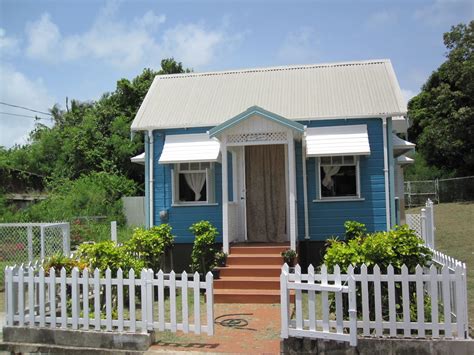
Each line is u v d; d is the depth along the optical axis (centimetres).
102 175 2822
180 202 1479
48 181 3059
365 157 1400
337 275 729
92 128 3197
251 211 1445
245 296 1131
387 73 1605
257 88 1642
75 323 821
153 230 1320
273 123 1264
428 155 3875
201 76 1788
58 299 886
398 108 1391
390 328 730
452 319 783
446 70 3534
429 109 3800
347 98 1480
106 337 793
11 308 855
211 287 791
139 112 1575
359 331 755
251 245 1336
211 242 1296
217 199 1462
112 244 1008
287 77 1688
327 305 727
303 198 1408
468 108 3319
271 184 1443
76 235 2042
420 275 729
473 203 3127
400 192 1786
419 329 723
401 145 1420
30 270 851
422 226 1344
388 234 849
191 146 1443
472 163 3534
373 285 801
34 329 828
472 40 3403
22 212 2377
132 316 802
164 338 836
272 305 1103
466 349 701
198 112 1535
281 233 1423
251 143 1280
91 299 905
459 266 724
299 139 1358
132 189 2880
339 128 1400
